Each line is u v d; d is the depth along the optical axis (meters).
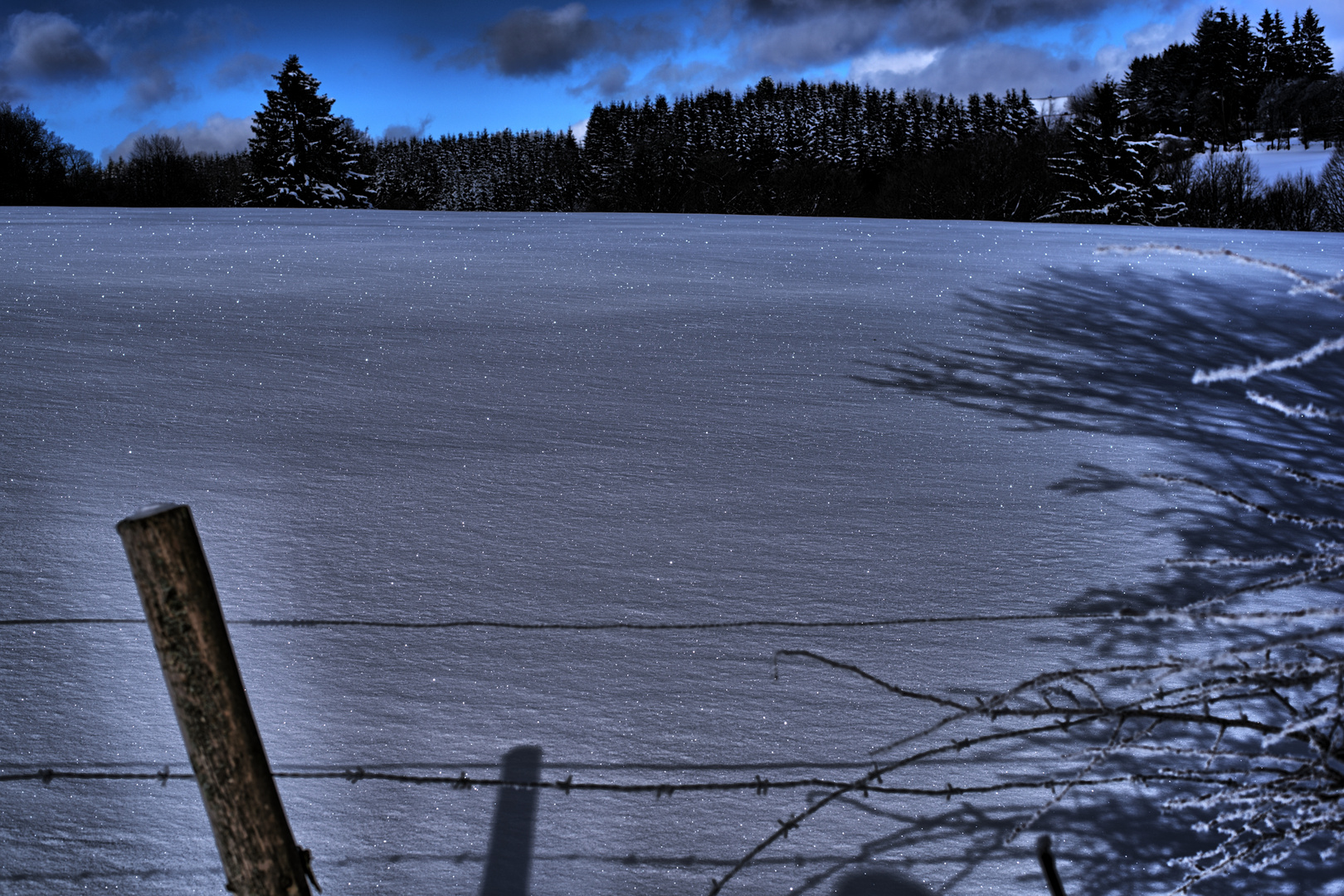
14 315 5.39
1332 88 76.19
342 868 1.90
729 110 86.12
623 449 3.98
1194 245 10.70
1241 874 1.97
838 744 2.28
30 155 59.59
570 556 3.09
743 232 11.12
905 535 3.32
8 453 3.58
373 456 3.77
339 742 2.22
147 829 1.96
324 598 2.79
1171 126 86.94
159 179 65.31
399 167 101.94
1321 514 3.58
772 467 3.87
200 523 3.17
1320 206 38.91
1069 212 41.56
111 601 2.68
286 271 7.12
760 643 2.66
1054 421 4.51
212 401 4.25
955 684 2.52
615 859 1.95
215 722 1.43
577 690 2.43
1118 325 6.20
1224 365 5.45
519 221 13.16
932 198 47.12
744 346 5.49
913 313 6.36
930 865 1.97
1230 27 91.62
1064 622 2.82
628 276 7.36
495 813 2.05
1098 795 2.18
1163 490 3.78
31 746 2.14
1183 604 2.91
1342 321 6.45
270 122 49.03
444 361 4.98
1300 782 1.83
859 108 80.94
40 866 1.86
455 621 2.70
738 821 2.06
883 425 4.38
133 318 5.47
